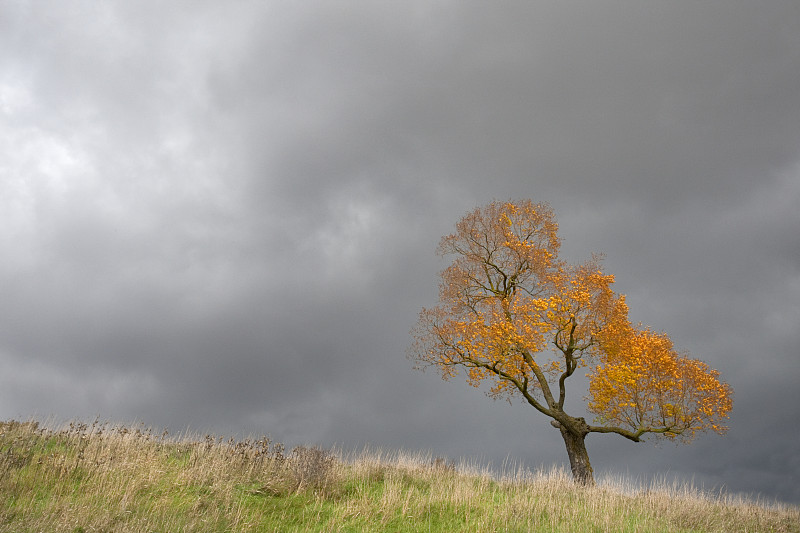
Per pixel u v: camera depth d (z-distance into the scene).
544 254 23.45
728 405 20.84
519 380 22.42
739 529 13.16
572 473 21.61
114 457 13.38
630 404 21.59
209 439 15.80
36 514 10.07
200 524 10.52
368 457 16.89
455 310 24.53
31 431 14.81
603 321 21.86
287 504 12.54
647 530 11.85
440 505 13.16
